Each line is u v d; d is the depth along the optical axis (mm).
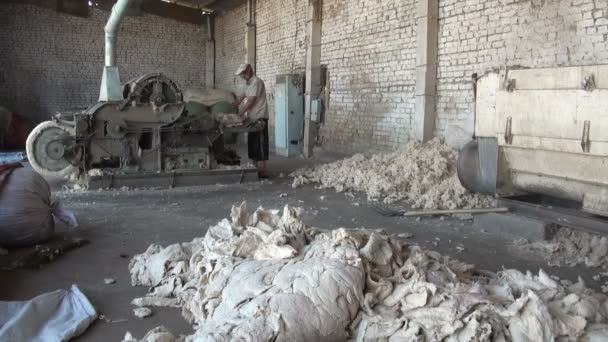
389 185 6664
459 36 7555
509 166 4762
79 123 6746
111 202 6129
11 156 10180
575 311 2496
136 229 4867
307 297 2420
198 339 2270
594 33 5672
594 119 3859
